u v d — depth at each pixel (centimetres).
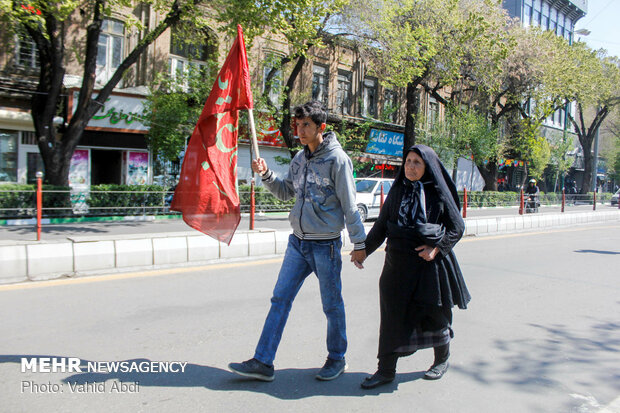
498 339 414
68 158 1379
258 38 1978
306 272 321
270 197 1652
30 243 564
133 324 420
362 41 1861
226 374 323
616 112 3475
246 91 350
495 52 2181
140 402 277
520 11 3497
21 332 392
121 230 1094
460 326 449
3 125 1555
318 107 303
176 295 521
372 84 2619
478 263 789
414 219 296
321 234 308
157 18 1789
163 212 1386
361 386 309
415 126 2503
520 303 540
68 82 1616
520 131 2709
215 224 366
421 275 297
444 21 2056
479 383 322
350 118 2330
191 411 268
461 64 2259
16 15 1050
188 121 1620
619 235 1332
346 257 809
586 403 295
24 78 1571
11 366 324
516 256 877
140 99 1733
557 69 2395
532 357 372
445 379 327
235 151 377
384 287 305
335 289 316
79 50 1652
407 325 302
